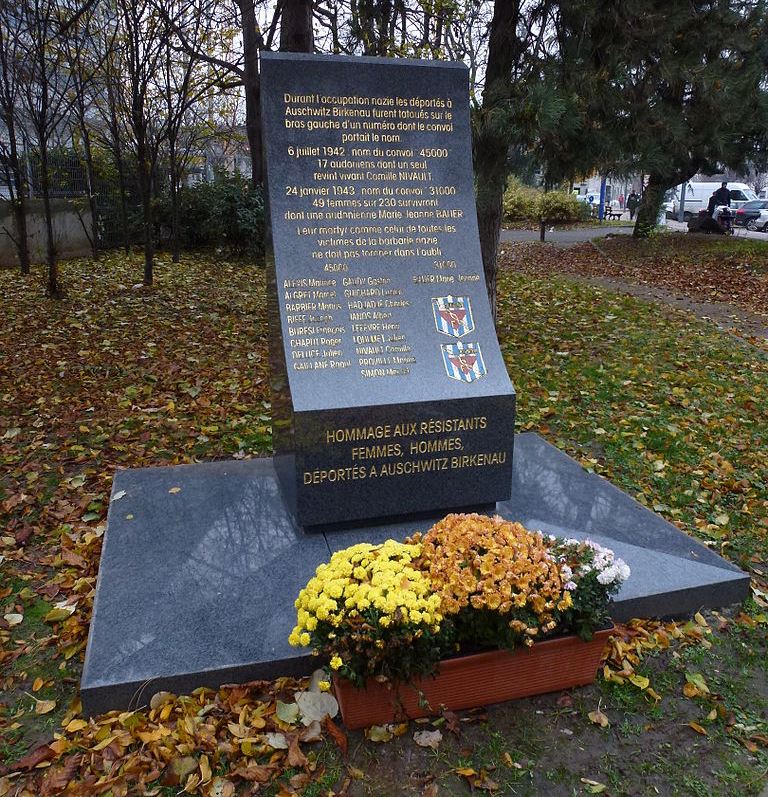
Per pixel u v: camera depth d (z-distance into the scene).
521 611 2.63
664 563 3.70
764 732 2.84
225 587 3.44
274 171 3.85
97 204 16.67
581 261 18.58
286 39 11.34
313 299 3.85
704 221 23.95
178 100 16.09
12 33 11.92
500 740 2.76
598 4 6.83
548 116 6.14
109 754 2.63
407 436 3.86
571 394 6.93
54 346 8.08
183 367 7.53
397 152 3.99
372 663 2.46
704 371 7.71
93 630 3.13
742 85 7.73
